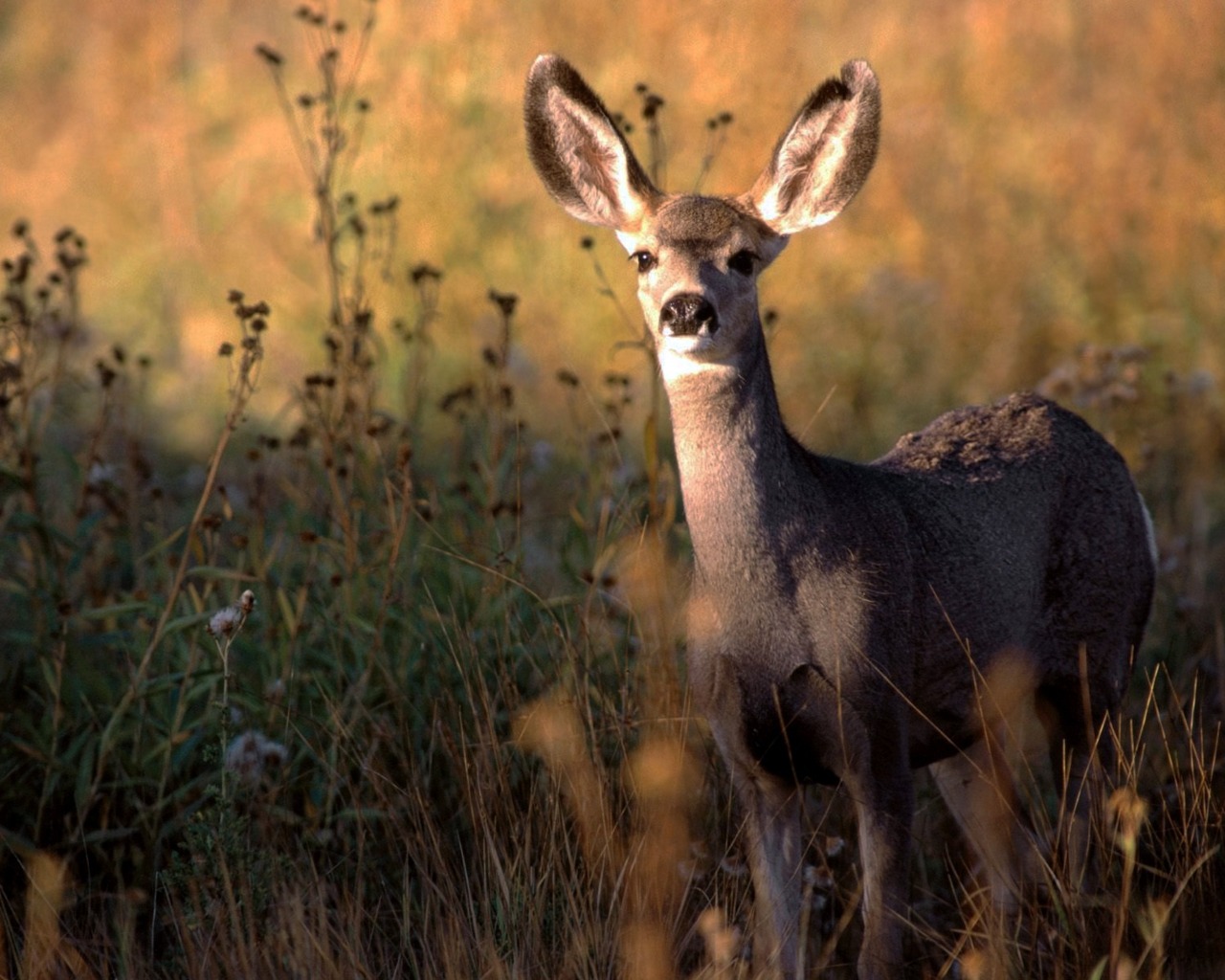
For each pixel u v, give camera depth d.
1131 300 17.84
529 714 9.61
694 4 21.06
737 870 9.07
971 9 22.84
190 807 9.56
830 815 10.11
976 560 9.52
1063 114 21.45
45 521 11.30
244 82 25.20
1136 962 8.27
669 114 19.69
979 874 9.91
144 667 9.74
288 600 11.02
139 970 8.51
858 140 9.37
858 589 8.74
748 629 8.69
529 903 8.58
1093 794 9.68
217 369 18.36
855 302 17.80
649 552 9.85
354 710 10.09
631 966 8.03
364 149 21.44
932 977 8.89
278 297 19.94
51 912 8.74
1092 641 10.30
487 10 21.62
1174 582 12.41
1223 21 20.73
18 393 10.98
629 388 16.62
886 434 15.98
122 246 22.12
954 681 9.46
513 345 17.31
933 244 18.92
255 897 8.64
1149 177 19.38
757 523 8.63
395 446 12.62
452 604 10.27
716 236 8.97
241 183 22.50
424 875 8.85
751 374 8.70
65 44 28.03
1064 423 10.56
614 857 8.92
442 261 18.98
